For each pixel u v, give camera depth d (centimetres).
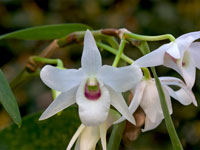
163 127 44
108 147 21
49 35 26
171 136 19
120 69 19
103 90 20
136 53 46
